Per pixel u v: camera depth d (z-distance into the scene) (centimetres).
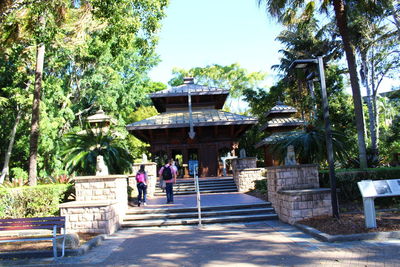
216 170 2336
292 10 1447
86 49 2584
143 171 1256
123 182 1116
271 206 1121
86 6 1280
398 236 681
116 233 931
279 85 3512
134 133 2369
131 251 698
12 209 1123
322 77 870
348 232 711
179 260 605
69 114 2830
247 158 1839
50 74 2830
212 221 1010
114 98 3222
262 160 3203
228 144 2362
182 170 2352
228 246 696
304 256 588
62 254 665
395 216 859
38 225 668
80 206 912
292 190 980
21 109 2514
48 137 2656
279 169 1037
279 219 1012
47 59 2503
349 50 1352
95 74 3020
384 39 2008
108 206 912
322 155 1113
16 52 1705
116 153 1252
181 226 989
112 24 1325
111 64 3128
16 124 2638
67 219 916
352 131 2653
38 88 1562
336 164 1532
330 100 2786
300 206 907
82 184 1041
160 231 930
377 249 604
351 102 2803
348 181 1118
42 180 1527
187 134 2338
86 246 714
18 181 1446
